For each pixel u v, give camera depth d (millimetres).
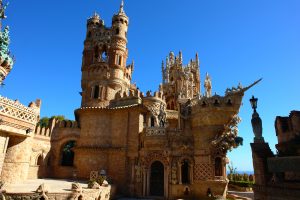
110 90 42438
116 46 44844
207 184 30734
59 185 26703
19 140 25469
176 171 32781
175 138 33969
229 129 31641
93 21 48844
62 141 42750
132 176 34656
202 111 32500
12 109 22344
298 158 9383
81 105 44031
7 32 22203
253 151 12102
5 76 22484
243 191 47906
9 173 24375
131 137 36844
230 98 32031
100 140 38688
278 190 10148
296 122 11820
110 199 30672
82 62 46875
